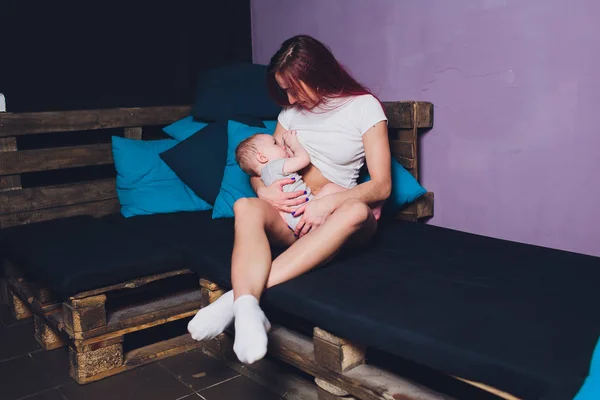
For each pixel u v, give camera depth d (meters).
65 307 2.07
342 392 1.72
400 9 2.70
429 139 2.71
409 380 1.62
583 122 2.16
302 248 1.83
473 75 2.47
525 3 2.25
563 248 2.30
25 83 2.90
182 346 2.29
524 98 2.32
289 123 2.38
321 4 3.07
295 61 2.18
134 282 2.13
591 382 1.20
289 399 1.92
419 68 2.67
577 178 2.21
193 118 3.12
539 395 1.23
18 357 2.29
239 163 2.28
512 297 1.63
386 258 2.03
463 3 2.45
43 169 2.81
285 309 1.75
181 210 2.83
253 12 3.50
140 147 2.91
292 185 2.11
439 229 2.40
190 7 3.34
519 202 2.41
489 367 1.30
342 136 2.20
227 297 1.76
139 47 3.21
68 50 2.99
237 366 2.13
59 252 2.23
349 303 1.63
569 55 2.16
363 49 2.90
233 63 3.22
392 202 2.52
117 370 2.13
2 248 2.53
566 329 1.41
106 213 3.02
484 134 2.48
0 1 2.78
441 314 1.53
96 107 3.12
